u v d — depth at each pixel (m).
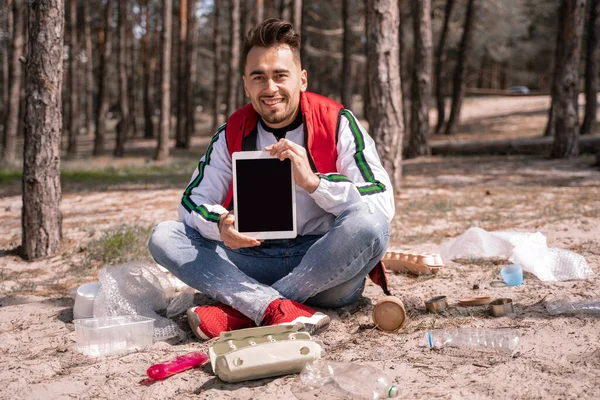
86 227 6.46
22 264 4.91
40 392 2.43
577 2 13.25
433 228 5.98
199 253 3.07
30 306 3.74
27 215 5.03
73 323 3.39
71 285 4.25
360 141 3.10
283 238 2.91
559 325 2.92
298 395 2.28
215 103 28.81
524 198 7.84
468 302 3.36
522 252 4.17
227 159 3.21
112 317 3.07
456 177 11.13
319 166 3.10
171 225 3.14
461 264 4.41
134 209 8.01
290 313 2.93
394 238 5.53
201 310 3.02
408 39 22.84
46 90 4.98
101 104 22.47
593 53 17.66
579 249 4.66
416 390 2.28
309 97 3.16
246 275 3.11
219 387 2.44
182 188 10.55
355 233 2.90
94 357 2.87
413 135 16.50
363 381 2.29
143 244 5.29
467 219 6.38
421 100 16.28
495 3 23.52
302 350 2.53
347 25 19.25
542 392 2.20
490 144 16.20
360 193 2.94
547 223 5.83
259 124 3.18
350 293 3.30
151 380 2.53
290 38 2.94
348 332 3.06
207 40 39.34
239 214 2.88
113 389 2.45
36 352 2.96
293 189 2.88
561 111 13.60
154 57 36.41
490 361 2.54
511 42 27.80
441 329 2.91
